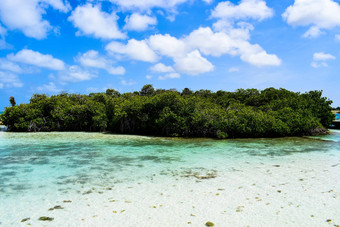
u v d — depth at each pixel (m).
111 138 23.53
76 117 30.92
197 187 8.74
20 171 11.16
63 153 15.61
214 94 44.72
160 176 10.27
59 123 30.88
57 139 22.62
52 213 6.58
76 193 8.20
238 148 17.62
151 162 13.03
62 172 10.99
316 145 19.14
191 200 7.48
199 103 27.73
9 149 17.03
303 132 26.47
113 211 6.68
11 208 6.94
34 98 33.50
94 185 9.09
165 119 25.27
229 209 6.81
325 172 10.81
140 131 28.84
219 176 10.20
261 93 38.72
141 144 19.67
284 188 8.59
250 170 11.21
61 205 7.14
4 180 9.73
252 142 20.91
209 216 6.37
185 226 5.84
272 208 6.87
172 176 10.26
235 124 23.62
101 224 5.93
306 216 6.38
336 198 7.63
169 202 7.32
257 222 6.04
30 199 7.65
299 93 36.75
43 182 9.48
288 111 27.42
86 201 7.45
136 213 6.55
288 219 6.21
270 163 12.66
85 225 5.89
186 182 9.38
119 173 10.80
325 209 6.81
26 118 29.62
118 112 27.34
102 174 10.64
